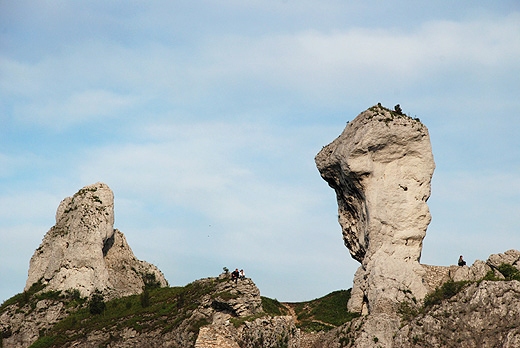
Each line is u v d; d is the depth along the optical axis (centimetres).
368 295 9394
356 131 9719
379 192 9644
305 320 9806
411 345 8875
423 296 9306
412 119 9812
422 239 9694
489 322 8800
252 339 9019
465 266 9631
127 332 10194
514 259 9606
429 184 9762
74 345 10294
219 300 9638
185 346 9469
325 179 10244
